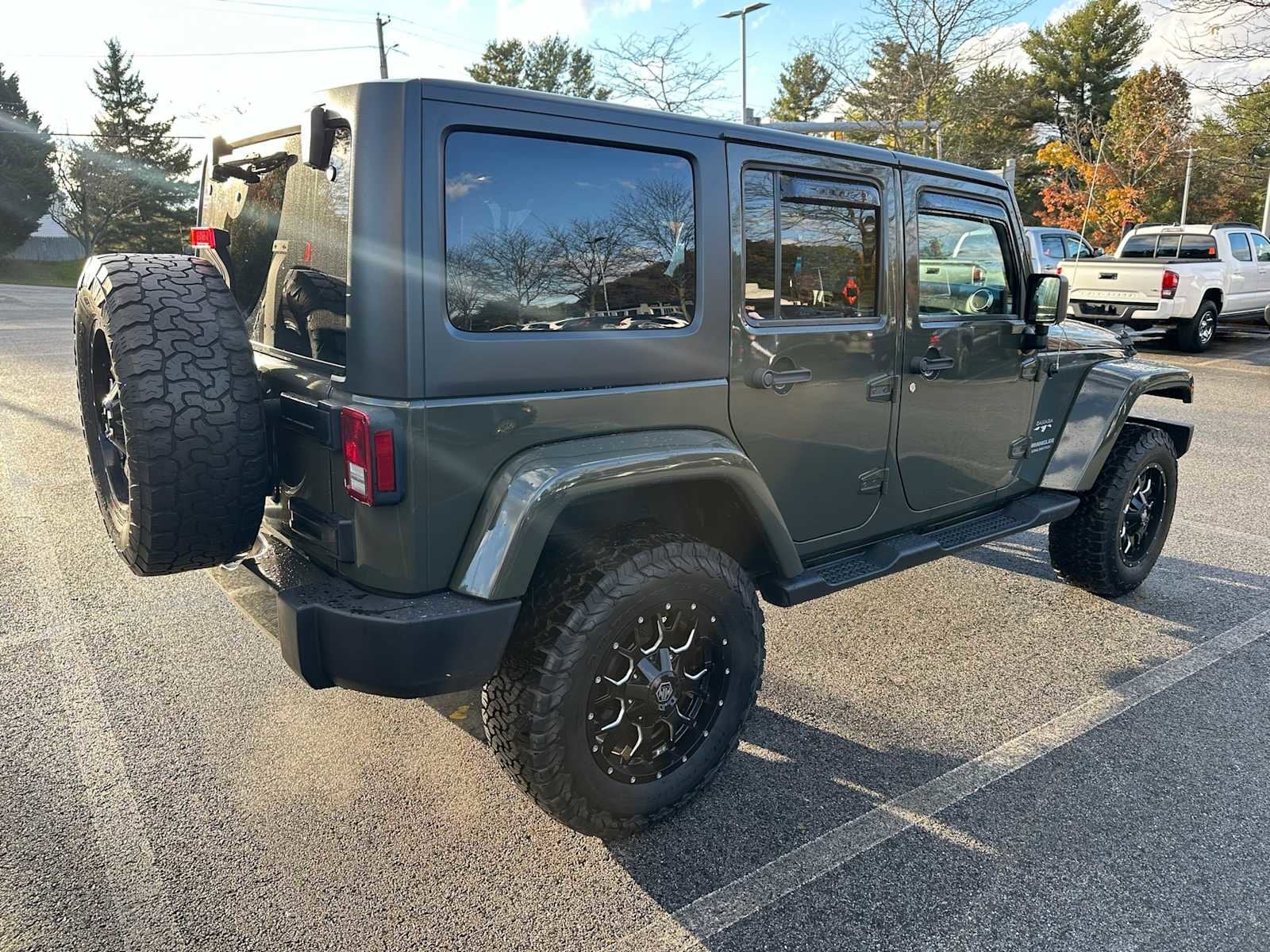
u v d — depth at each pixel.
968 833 2.73
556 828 2.74
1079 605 4.57
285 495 2.72
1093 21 46.69
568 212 2.47
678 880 2.52
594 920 2.36
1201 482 6.86
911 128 19.09
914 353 3.50
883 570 3.42
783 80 44.56
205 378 2.39
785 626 4.29
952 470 3.82
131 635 3.99
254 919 2.34
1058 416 4.36
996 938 2.30
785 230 3.02
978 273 3.82
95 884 2.45
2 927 2.28
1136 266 13.77
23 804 2.79
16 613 4.20
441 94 2.21
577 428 2.52
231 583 2.71
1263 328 17.91
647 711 2.61
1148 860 2.61
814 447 3.21
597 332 2.54
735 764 3.11
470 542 2.37
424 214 2.19
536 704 2.37
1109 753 3.19
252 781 2.95
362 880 2.50
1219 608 4.51
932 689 3.66
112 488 2.85
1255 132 17.45
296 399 2.51
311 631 2.30
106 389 2.87
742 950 2.26
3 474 6.52
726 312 2.84
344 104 2.22
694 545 2.63
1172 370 4.61
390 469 2.22
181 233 53.47
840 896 2.46
